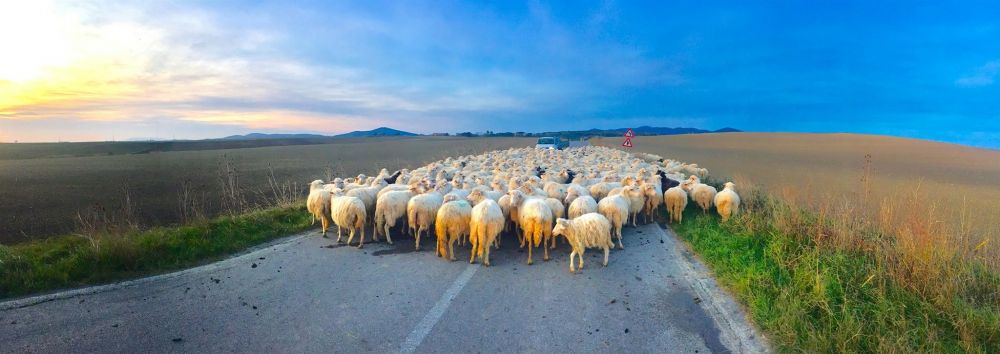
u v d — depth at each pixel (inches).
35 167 1217.4
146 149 2578.7
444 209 354.6
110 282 297.3
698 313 258.1
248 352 215.5
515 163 906.1
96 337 224.8
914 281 261.0
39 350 211.2
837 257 304.0
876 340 212.4
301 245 396.2
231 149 2573.8
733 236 389.4
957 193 759.7
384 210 404.8
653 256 368.5
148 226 508.4
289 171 1151.6
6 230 487.2
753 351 216.4
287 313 256.7
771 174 1054.4
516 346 222.1
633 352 217.5
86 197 698.8
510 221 444.5
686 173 913.5
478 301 274.4
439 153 2020.2
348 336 230.8
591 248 392.5
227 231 408.8
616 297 281.4
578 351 217.9
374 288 295.0
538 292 289.6
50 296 268.4
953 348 206.5
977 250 296.5
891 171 1178.6
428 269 334.6
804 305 245.4
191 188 780.6
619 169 803.4
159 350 215.0
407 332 234.8
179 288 290.5
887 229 327.0
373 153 2080.5
